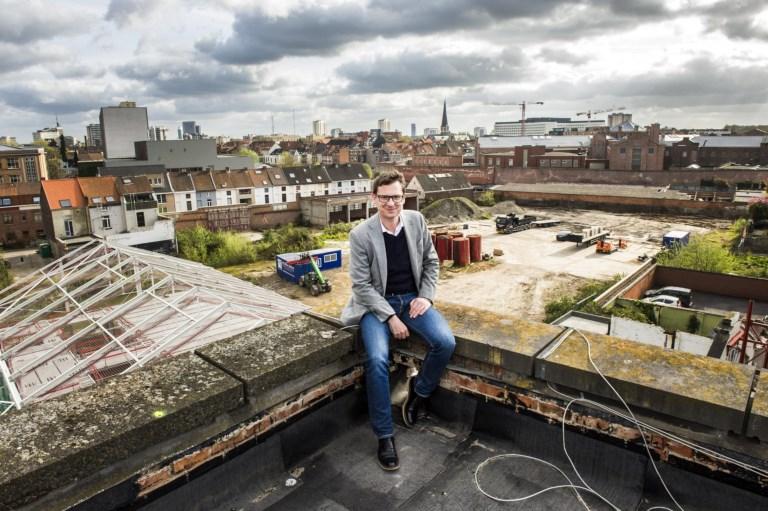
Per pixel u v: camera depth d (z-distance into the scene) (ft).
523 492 9.94
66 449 7.30
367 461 11.00
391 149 494.59
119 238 151.02
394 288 12.37
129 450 7.90
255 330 11.94
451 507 9.59
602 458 10.07
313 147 585.63
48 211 164.14
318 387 11.19
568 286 111.45
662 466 9.40
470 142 591.78
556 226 185.37
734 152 299.58
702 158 307.58
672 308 76.07
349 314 12.41
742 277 97.91
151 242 155.74
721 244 144.77
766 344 49.93
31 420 8.04
